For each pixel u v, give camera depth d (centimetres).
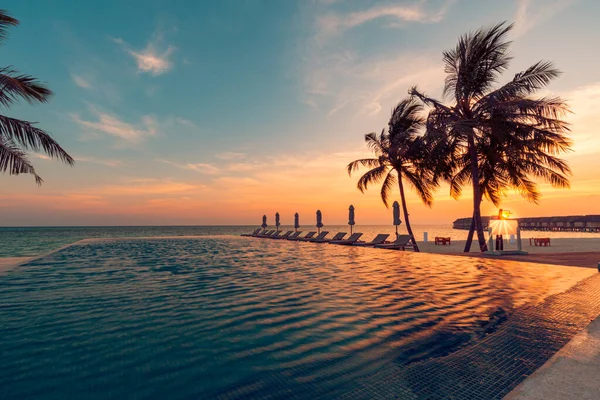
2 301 566
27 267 1014
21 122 1048
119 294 620
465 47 1386
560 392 223
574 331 367
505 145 1394
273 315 479
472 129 1277
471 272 867
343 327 424
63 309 512
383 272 892
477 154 1562
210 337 390
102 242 2420
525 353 310
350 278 796
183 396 261
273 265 1070
